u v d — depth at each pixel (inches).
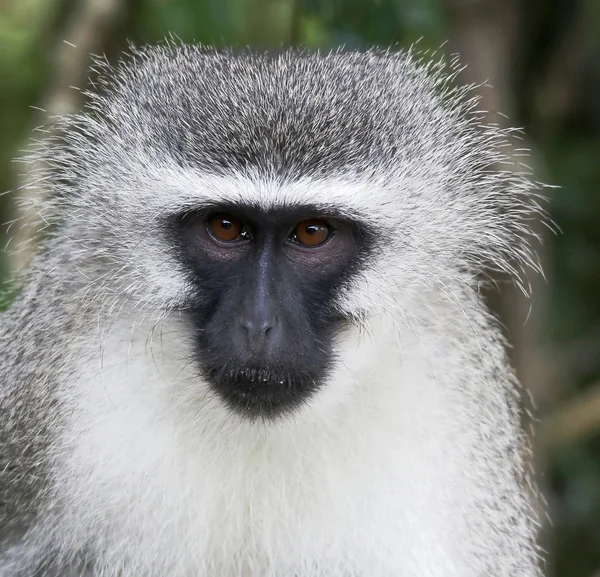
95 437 383.9
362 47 522.0
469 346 403.9
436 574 384.2
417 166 390.9
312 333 366.6
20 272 473.1
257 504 382.0
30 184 437.4
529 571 430.3
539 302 634.8
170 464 379.9
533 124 698.2
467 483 394.0
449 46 584.4
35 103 777.6
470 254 427.5
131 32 614.5
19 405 406.3
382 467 381.4
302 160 360.8
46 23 678.5
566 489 709.9
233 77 392.8
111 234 393.1
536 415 620.7
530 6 661.9
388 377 383.6
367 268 378.3
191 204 365.1
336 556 383.9
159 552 386.6
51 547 401.4
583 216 719.1
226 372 358.9
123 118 401.1
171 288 374.9
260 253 363.6
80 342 389.1
